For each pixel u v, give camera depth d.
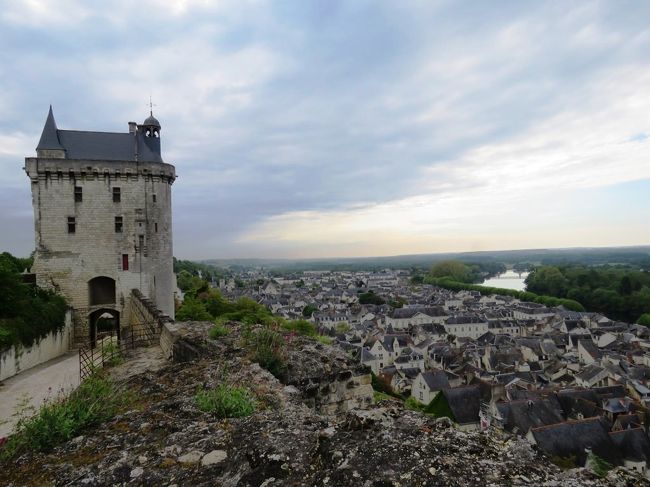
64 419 7.20
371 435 5.27
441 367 79.69
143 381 11.03
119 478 5.40
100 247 34.47
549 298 146.00
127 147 36.97
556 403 49.44
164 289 37.06
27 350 24.56
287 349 12.95
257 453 5.39
